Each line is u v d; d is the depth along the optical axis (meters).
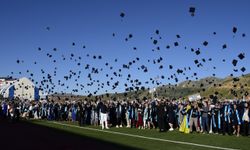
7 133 23.64
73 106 38.84
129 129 27.84
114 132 24.81
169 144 17.53
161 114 25.77
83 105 34.56
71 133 23.81
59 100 44.56
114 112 32.22
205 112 24.58
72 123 36.25
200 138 20.48
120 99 33.59
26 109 47.25
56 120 41.75
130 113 30.17
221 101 25.81
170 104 27.31
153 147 16.34
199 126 25.16
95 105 33.25
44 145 17.09
